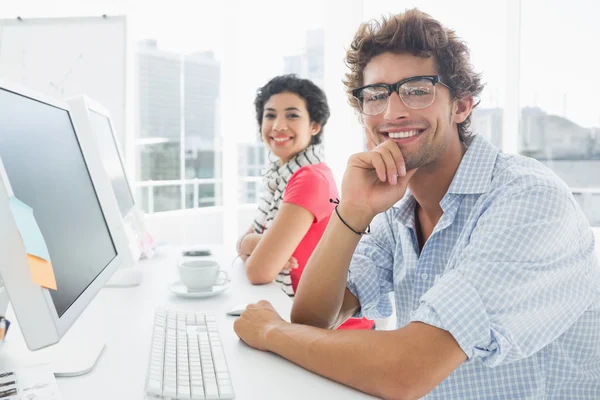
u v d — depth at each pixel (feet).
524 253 2.48
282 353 2.72
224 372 2.47
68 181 2.96
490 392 2.99
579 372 2.95
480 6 9.77
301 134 6.27
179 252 6.48
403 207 3.64
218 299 4.12
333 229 3.31
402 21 3.11
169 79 11.44
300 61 11.57
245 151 11.91
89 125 3.99
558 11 9.27
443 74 3.14
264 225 6.39
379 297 3.83
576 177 9.37
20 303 2.05
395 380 2.27
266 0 11.53
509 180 2.91
